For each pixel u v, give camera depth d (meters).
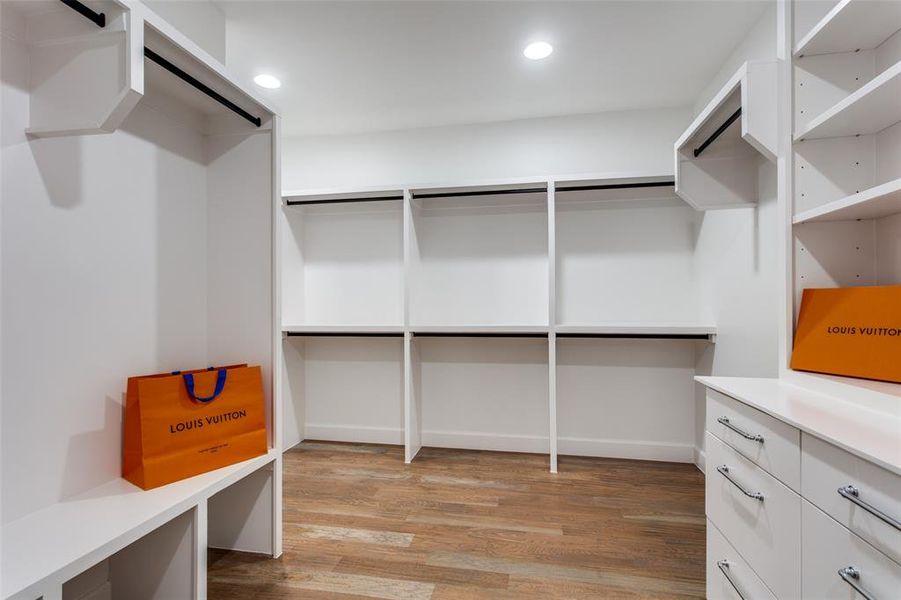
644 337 2.60
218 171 1.70
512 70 2.34
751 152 1.89
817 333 1.26
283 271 2.96
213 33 1.82
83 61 1.04
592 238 2.87
